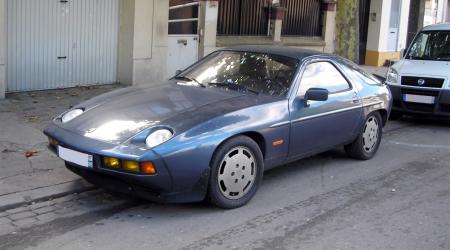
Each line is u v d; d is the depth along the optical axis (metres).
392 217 5.28
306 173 6.62
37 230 4.73
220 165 5.06
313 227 4.96
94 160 4.77
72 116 5.46
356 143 7.07
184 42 12.62
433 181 6.53
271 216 5.18
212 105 5.32
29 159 6.42
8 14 9.62
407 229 4.99
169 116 5.06
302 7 15.78
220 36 13.49
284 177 6.43
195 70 6.54
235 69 6.27
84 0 10.80
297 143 5.90
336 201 5.68
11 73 9.91
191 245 4.51
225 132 5.00
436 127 10.05
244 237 4.69
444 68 9.89
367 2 18.83
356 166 7.00
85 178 5.11
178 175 4.76
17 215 5.02
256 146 5.35
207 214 5.16
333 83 6.53
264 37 14.55
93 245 4.46
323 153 7.53
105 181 4.96
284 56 6.28
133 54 11.49
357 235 4.81
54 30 10.41
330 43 16.61
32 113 8.65
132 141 4.75
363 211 5.41
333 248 4.53
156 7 11.70
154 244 4.50
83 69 11.09
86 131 5.04
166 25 11.98
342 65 6.77
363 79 7.08
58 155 5.12
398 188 6.20
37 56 10.23
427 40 10.88
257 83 5.99
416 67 10.10
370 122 7.20
